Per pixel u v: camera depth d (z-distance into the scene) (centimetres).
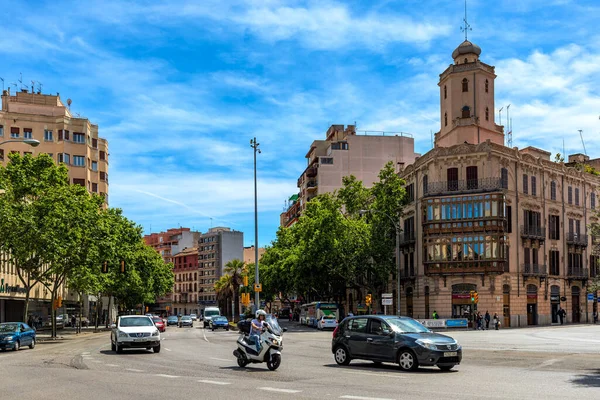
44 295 7519
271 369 2017
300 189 12925
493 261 6138
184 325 8844
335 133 11625
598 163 8981
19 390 1540
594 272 7425
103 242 5291
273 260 9481
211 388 1531
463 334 4766
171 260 19488
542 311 6631
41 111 9175
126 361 2452
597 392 1424
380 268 6462
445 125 7462
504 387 1521
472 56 7419
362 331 2148
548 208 6888
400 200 6662
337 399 1316
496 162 6309
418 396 1355
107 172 9669
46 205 4481
